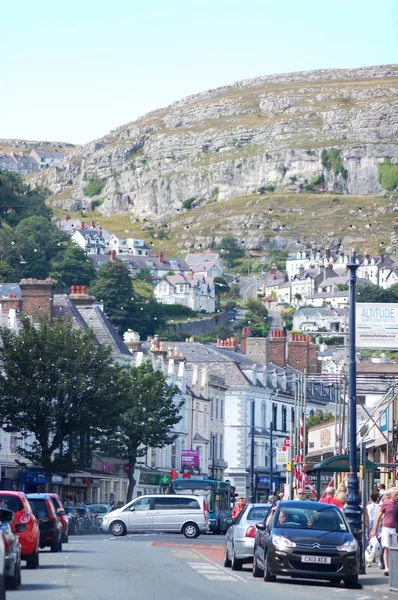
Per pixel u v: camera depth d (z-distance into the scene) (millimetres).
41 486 129250
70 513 108125
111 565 54969
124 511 102938
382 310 74562
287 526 50094
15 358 107250
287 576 52625
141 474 158000
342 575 48156
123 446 140000
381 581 51875
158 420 137125
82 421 107688
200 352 198625
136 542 85750
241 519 58812
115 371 110125
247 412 191250
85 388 107062
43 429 108312
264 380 198500
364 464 62781
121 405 109938
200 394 180125
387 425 86125
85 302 157625
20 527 50656
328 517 50625
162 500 102750
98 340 149000
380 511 54438
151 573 50281
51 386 106875
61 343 108125
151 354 162250
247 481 189875
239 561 57469
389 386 83688
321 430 111125
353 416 58656
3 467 123000
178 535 106688
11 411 107250
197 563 60812
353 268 59656
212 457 184375
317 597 42375
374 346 74562
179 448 170375
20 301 143625
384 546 53688
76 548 73062
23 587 41625
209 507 128125
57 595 38156
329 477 119312
